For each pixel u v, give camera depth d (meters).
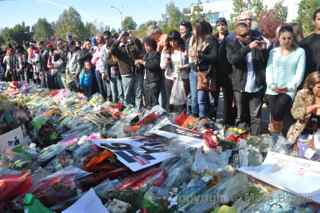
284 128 5.29
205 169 3.98
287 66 5.23
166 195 3.64
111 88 9.51
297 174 3.56
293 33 5.25
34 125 6.29
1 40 54.62
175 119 6.32
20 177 3.71
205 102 6.64
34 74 15.50
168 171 4.10
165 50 7.36
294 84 5.17
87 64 10.60
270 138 4.92
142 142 4.85
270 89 5.42
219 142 4.70
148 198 3.49
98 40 10.23
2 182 3.54
